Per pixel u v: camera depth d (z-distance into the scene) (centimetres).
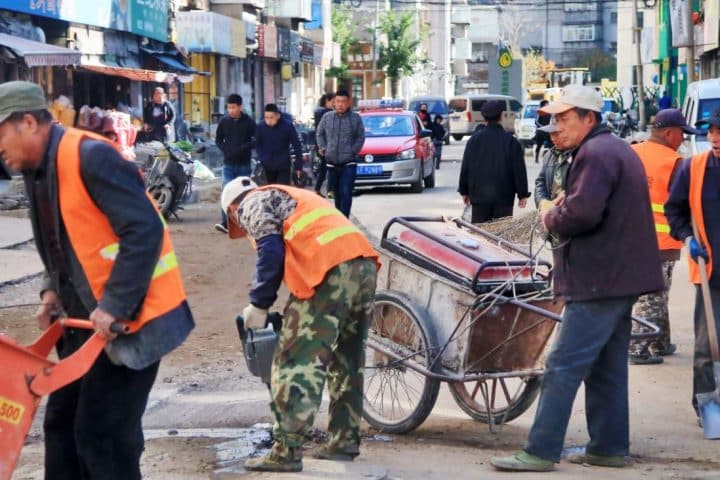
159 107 3294
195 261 1753
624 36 9650
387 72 8400
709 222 870
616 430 790
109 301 547
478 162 1372
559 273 776
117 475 586
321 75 7738
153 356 568
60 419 605
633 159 759
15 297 1427
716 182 869
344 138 2039
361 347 777
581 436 888
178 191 2266
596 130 767
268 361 762
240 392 998
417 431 902
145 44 3944
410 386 934
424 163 3194
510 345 866
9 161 560
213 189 2827
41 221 570
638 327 1100
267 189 752
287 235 739
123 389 576
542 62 13212
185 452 811
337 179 2055
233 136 2069
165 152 2259
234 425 898
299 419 734
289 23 6425
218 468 766
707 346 891
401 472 760
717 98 2359
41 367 553
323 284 733
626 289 755
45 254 580
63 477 609
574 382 766
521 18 16425
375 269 756
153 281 570
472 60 14488
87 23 3244
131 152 2286
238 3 5244
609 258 755
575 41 17250
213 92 4988
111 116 2614
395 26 8400
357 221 2317
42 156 556
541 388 777
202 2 5000
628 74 9662
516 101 6212
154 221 556
